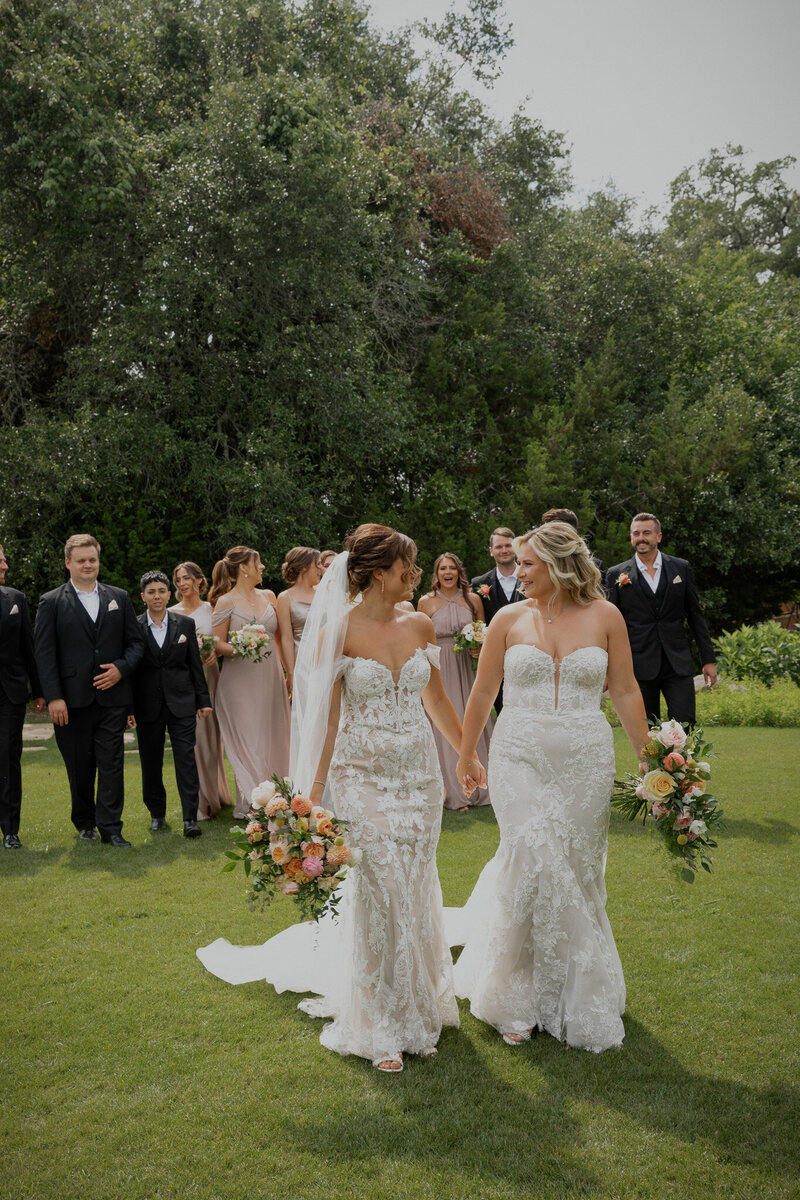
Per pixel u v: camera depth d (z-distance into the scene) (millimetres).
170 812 6754
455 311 17734
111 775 5859
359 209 14234
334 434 14367
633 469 17375
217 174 12797
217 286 12789
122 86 13062
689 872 3369
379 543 3289
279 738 6602
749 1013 3340
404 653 3342
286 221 13016
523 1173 2436
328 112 14062
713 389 19422
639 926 4223
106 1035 3240
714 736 10047
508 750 3355
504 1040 3229
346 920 3344
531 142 23688
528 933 3275
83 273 13617
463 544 14977
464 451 16609
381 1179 2430
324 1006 3436
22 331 14180
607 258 19641
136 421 12688
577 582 3352
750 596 21344
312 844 2941
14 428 12914
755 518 17859
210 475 13391
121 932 4238
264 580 14422
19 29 11680
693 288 20656
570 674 3305
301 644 3467
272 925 4320
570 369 19328
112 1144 2588
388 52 20141
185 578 6746
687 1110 2723
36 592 13797
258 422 14039
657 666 6117
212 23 15219
